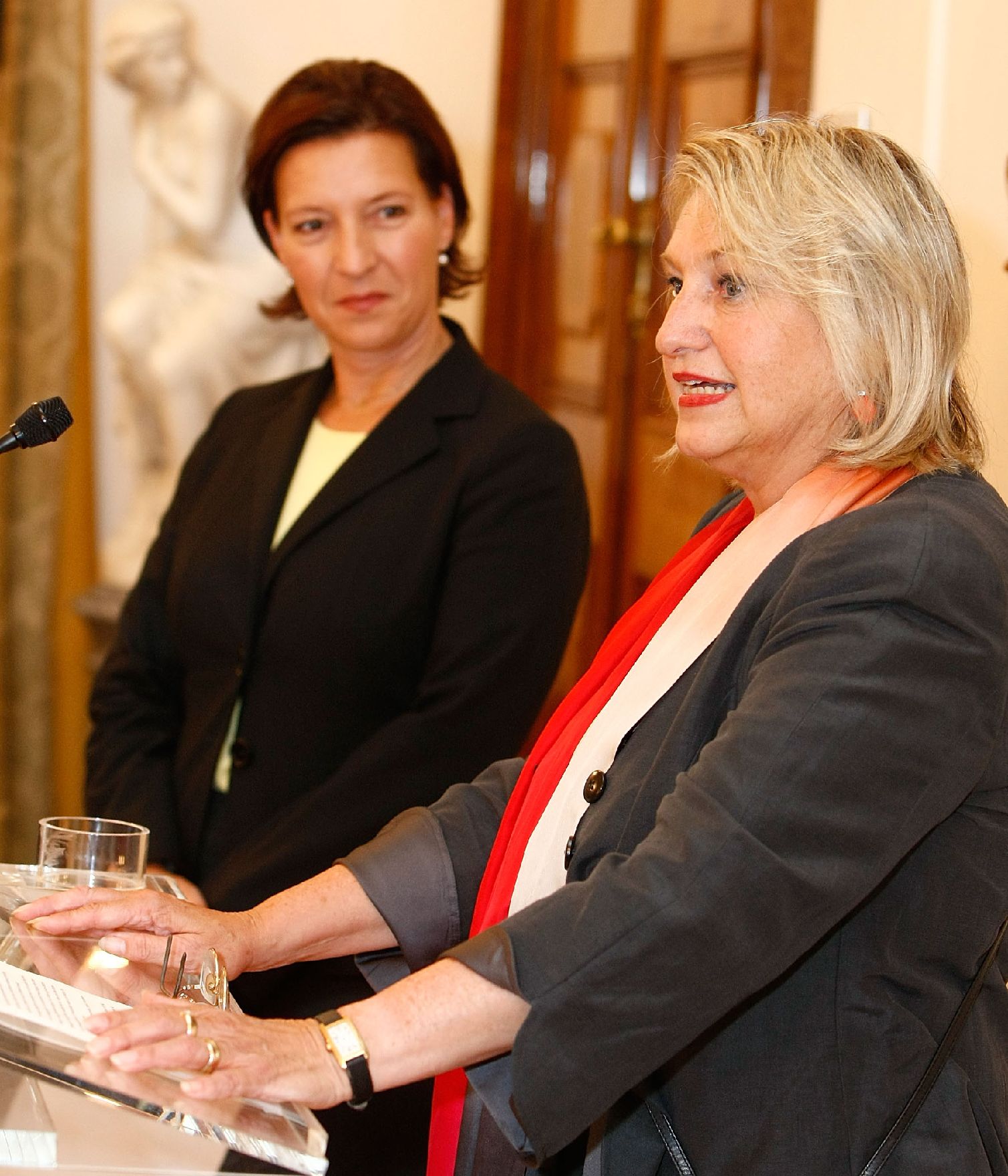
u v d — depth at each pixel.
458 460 2.81
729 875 1.48
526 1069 1.49
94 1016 1.43
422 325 2.98
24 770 6.03
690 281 1.78
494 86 5.81
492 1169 1.89
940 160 3.12
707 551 1.99
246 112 5.87
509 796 2.12
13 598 6.02
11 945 1.71
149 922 1.83
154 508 5.88
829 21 4.00
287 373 5.76
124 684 3.10
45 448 6.01
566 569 2.80
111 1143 1.39
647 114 5.26
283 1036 1.47
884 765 1.50
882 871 1.52
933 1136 1.62
